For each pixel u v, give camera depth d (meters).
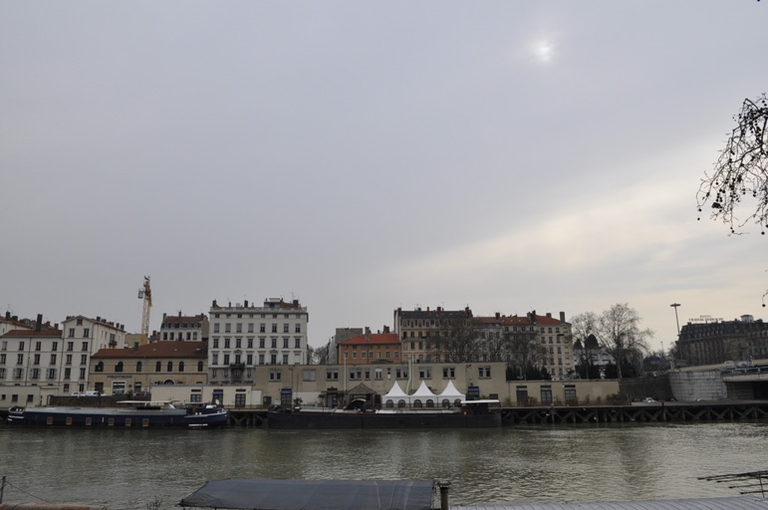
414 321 156.38
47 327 133.62
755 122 11.30
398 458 48.56
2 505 17.27
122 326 136.25
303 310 123.69
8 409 87.44
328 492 17.61
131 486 36.47
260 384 100.06
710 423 84.50
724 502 20.72
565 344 167.25
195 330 172.62
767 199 11.38
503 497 32.12
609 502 21.50
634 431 72.19
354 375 101.06
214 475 40.59
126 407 92.31
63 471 42.28
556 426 83.12
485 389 100.44
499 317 165.00
